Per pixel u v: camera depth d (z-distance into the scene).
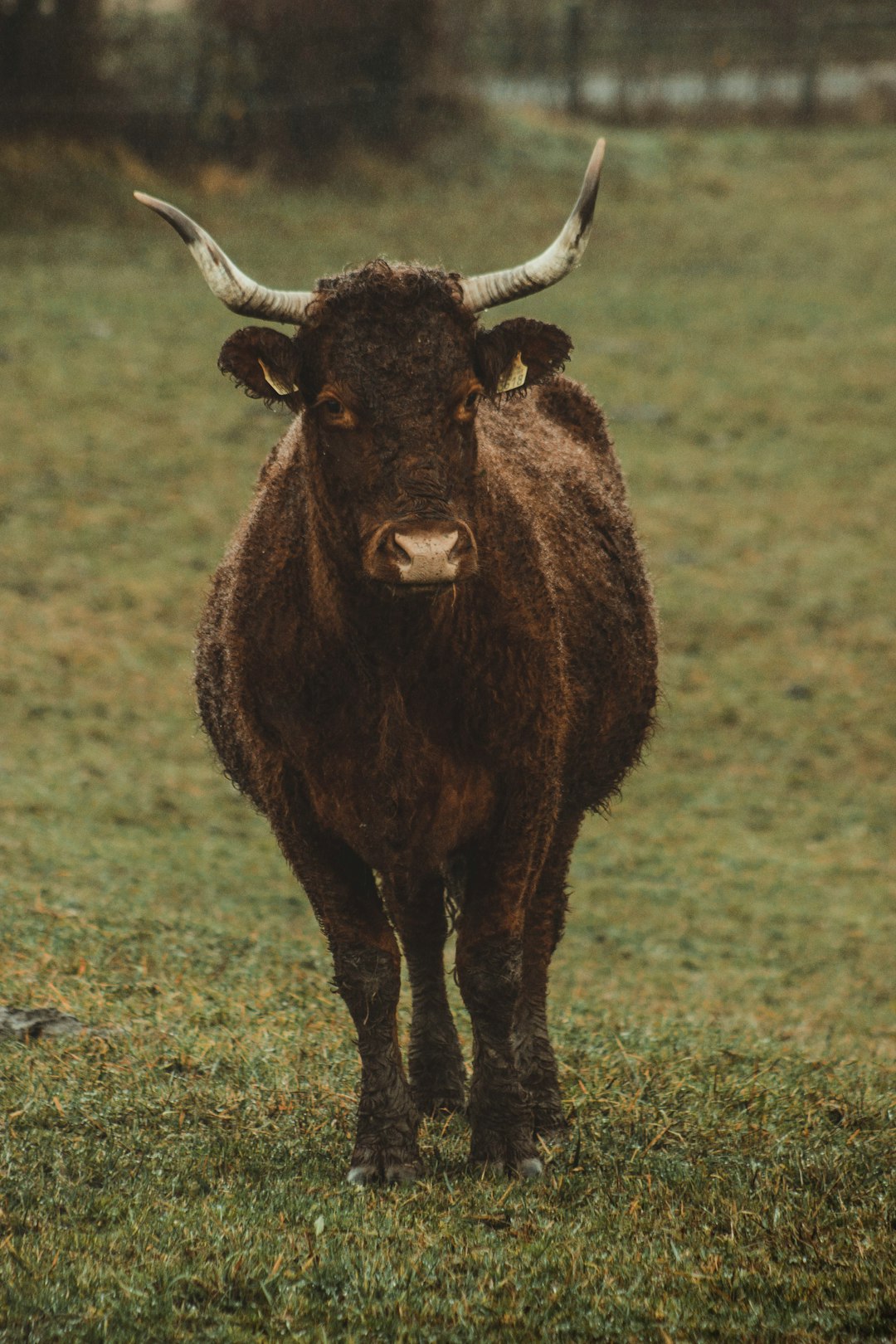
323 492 18.44
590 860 43.53
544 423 25.64
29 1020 24.03
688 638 55.78
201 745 47.09
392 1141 19.64
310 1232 16.89
